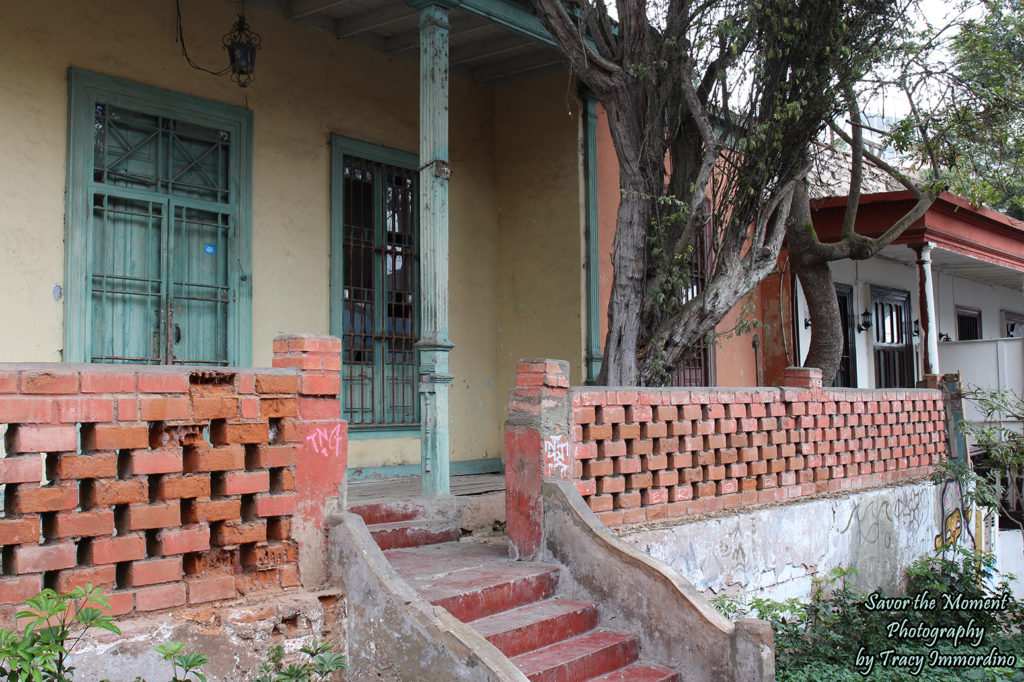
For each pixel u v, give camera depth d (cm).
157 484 394
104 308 715
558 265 994
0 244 658
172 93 761
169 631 380
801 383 841
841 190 1343
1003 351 1404
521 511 594
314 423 452
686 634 506
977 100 966
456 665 398
